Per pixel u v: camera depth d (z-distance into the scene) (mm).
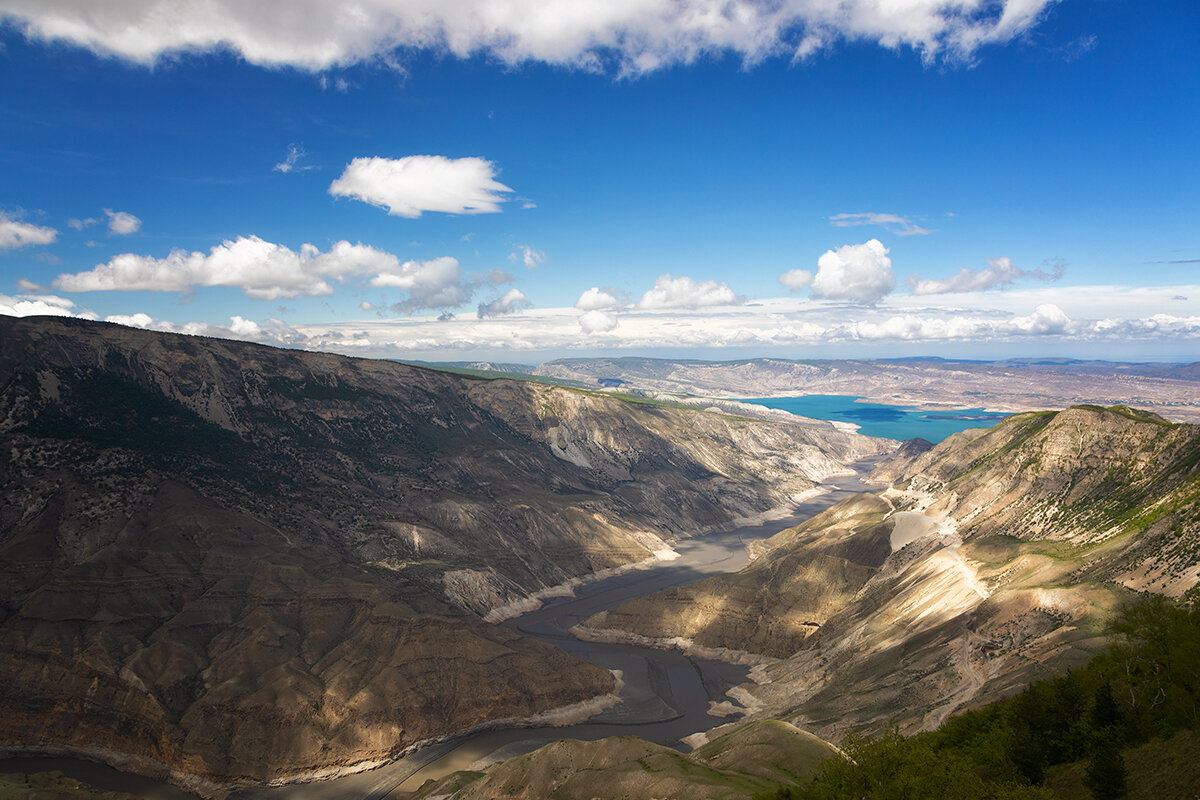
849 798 45000
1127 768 46750
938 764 44906
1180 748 45688
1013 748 54469
